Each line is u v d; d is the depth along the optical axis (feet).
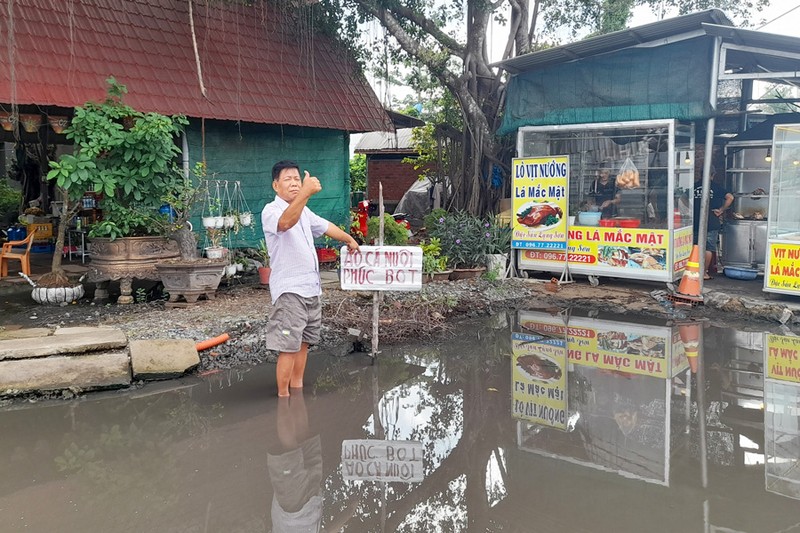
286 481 13.84
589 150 34.99
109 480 13.74
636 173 33.04
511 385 20.07
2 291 29.60
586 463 14.79
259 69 37.11
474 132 42.14
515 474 14.26
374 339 22.35
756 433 16.48
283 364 18.51
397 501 13.02
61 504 12.72
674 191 32.22
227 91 34.45
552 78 35.47
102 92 29.78
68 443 15.58
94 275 27.76
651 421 17.29
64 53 29.99
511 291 32.81
